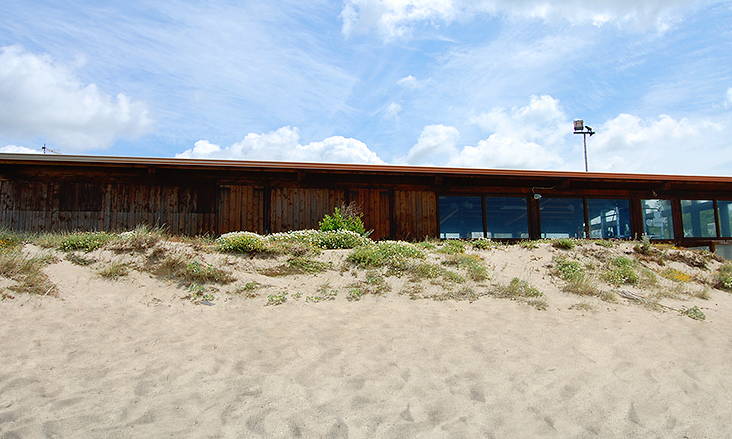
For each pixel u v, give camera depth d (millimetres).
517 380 4406
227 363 4527
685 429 3586
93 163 11523
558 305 7363
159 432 3250
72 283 6461
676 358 5223
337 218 11844
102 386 3936
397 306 6863
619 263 10055
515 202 14680
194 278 7254
